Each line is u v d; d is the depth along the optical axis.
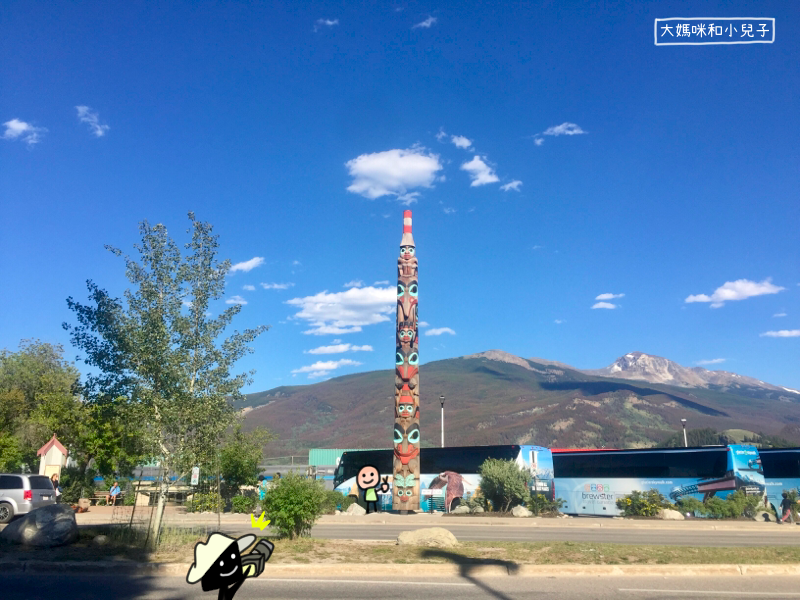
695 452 34.97
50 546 15.79
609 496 36.09
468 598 11.37
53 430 43.06
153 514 19.41
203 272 17.38
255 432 41.03
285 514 17.55
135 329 15.99
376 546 16.59
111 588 11.88
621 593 11.98
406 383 35.62
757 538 23.77
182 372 16.20
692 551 16.22
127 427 16.94
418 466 35.03
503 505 35.34
